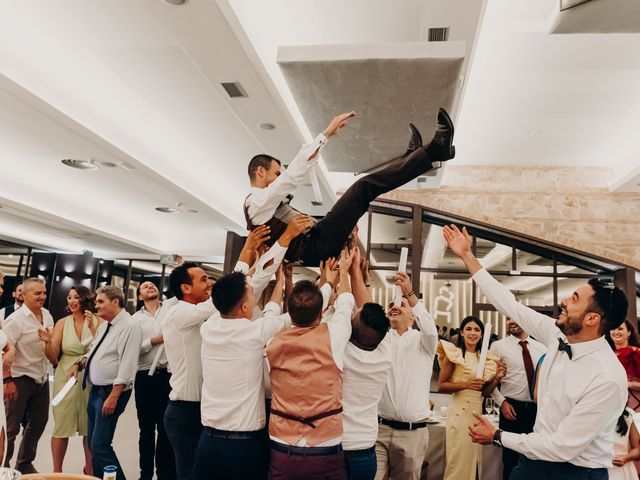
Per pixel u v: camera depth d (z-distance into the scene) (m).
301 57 3.46
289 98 4.87
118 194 8.05
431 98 3.84
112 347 3.81
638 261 7.54
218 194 8.17
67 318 4.52
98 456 3.62
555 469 2.13
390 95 3.83
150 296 4.71
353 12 4.04
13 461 4.63
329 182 7.47
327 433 2.15
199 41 3.55
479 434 2.26
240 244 9.97
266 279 2.50
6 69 4.04
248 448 2.33
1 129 5.39
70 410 4.23
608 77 5.29
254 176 2.58
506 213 7.93
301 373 2.18
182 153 6.44
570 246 7.71
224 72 3.96
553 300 7.94
